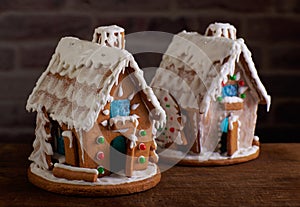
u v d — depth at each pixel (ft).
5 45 4.09
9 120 4.16
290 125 4.24
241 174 3.29
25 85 4.13
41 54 4.11
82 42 3.15
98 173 3.00
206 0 4.12
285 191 3.07
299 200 2.98
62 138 3.14
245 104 3.52
